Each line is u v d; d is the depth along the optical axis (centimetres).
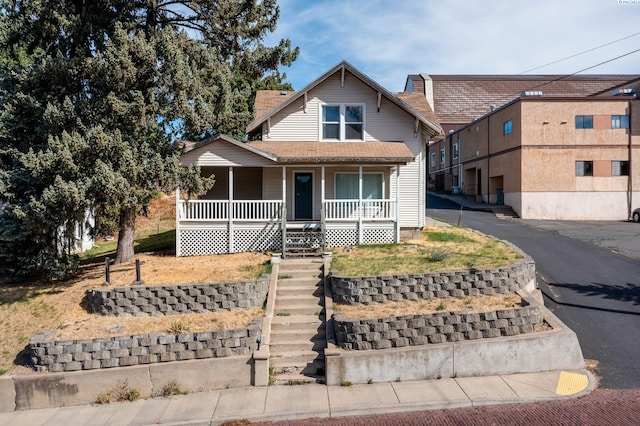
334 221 1642
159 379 862
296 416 748
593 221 2581
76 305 1137
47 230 1270
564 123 2681
